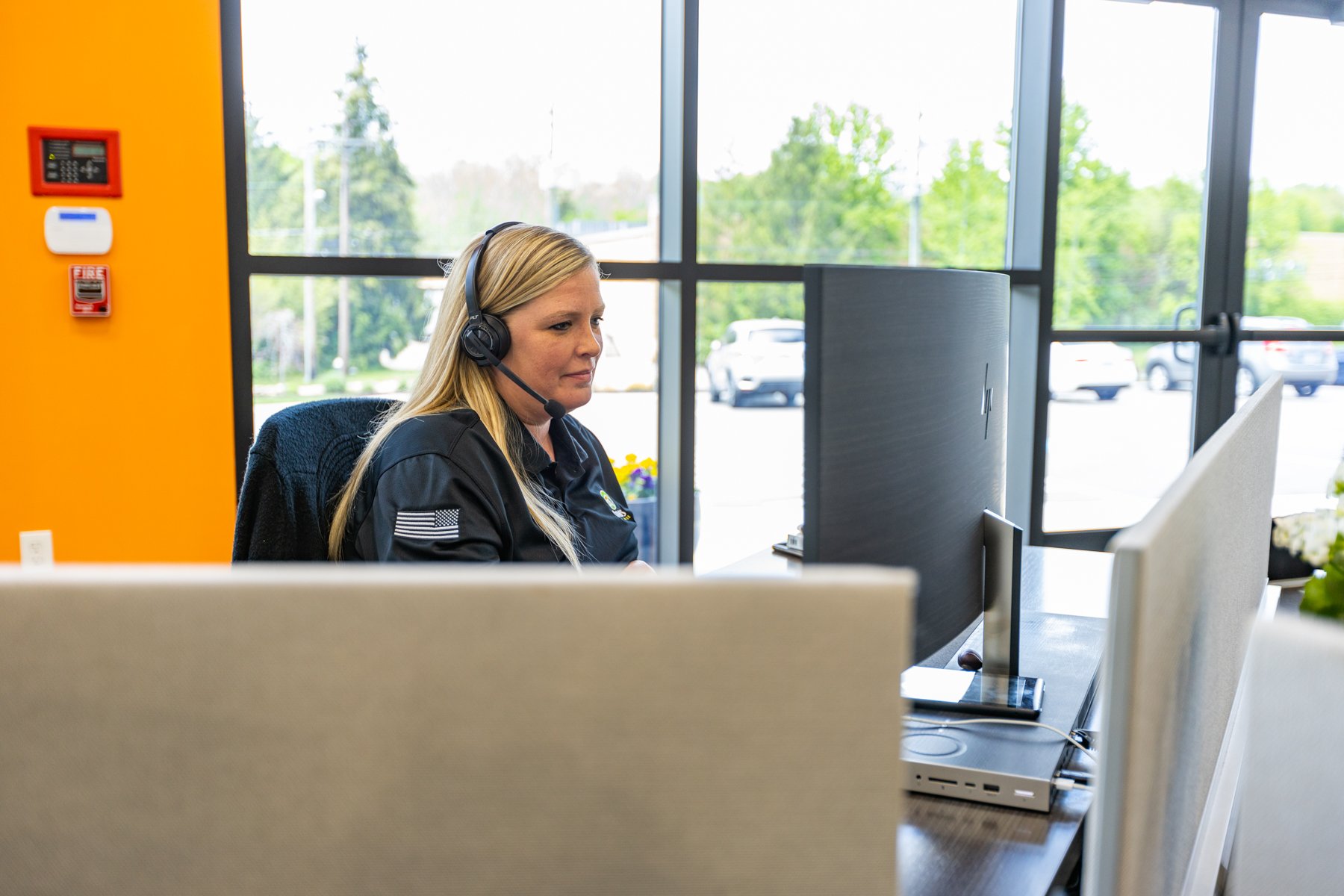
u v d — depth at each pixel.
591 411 3.22
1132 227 3.69
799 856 0.53
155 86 2.63
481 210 3.04
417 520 1.37
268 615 0.52
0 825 0.53
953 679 1.29
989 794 1.03
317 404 1.55
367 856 0.53
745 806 0.53
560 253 1.51
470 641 0.52
